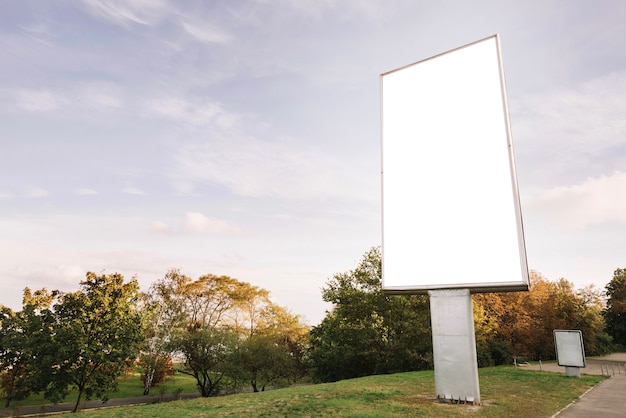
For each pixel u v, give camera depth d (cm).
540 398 1550
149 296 5012
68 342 2838
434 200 1597
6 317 3194
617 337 5162
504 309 4688
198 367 3950
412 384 1886
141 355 4162
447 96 1664
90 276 3181
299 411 1187
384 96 1825
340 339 3591
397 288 1595
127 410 1452
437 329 1470
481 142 1548
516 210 1430
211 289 6003
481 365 3519
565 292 5175
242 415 1157
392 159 1730
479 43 1639
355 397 1449
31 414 2892
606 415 1253
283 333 5747
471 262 1470
